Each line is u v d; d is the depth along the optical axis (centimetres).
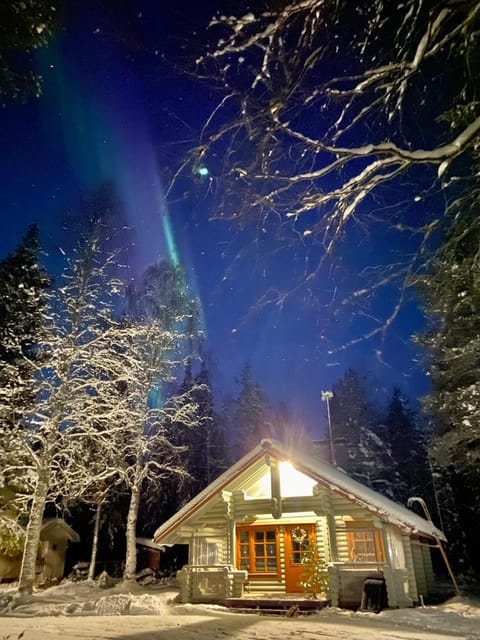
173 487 3044
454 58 479
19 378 1603
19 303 1986
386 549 1323
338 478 1574
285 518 1491
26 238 2227
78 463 1770
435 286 609
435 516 2938
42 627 842
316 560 1385
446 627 951
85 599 1488
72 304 1722
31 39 548
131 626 852
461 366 1577
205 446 3225
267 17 412
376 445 3338
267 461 1500
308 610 1205
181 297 2319
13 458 1606
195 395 3275
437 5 377
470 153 522
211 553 1520
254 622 923
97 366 1769
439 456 1800
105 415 1702
